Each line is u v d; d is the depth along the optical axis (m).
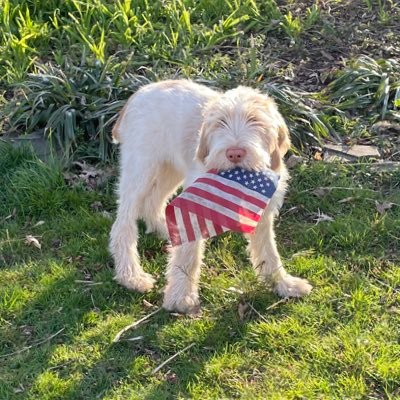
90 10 3.07
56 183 2.32
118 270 1.96
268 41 3.09
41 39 3.01
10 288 1.93
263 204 1.63
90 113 2.52
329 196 2.27
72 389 1.63
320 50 3.01
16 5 3.16
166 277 1.93
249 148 1.57
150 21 3.11
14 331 1.80
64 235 2.17
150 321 1.83
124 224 1.97
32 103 2.57
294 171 2.36
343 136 2.56
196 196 1.63
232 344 1.74
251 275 1.96
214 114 1.62
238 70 2.73
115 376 1.67
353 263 2.00
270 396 1.59
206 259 2.04
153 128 1.90
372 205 2.23
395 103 2.46
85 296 1.91
